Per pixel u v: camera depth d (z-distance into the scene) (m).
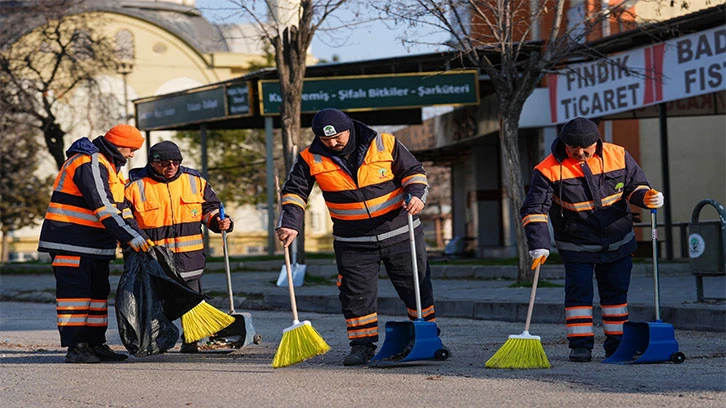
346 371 7.04
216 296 16.17
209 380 6.79
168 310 8.27
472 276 18.48
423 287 7.54
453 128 29.75
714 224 10.58
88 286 8.25
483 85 25.92
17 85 31.70
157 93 53.44
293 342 7.33
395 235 7.43
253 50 56.81
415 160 7.43
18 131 37.03
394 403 5.59
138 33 53.22
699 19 16.81
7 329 12.23
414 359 7.21
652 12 19.58
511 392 5.86
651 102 18.61
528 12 15.76
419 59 23.98
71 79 36.75
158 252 8.16
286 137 17.84
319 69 24.56
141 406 5.78
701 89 17.20
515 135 15.41
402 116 29.33
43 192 47.19
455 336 9.93
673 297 11.67
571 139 7.15
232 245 56.66
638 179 7.39
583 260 7.39
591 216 7.32
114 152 8.36
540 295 13.27
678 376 6.45
